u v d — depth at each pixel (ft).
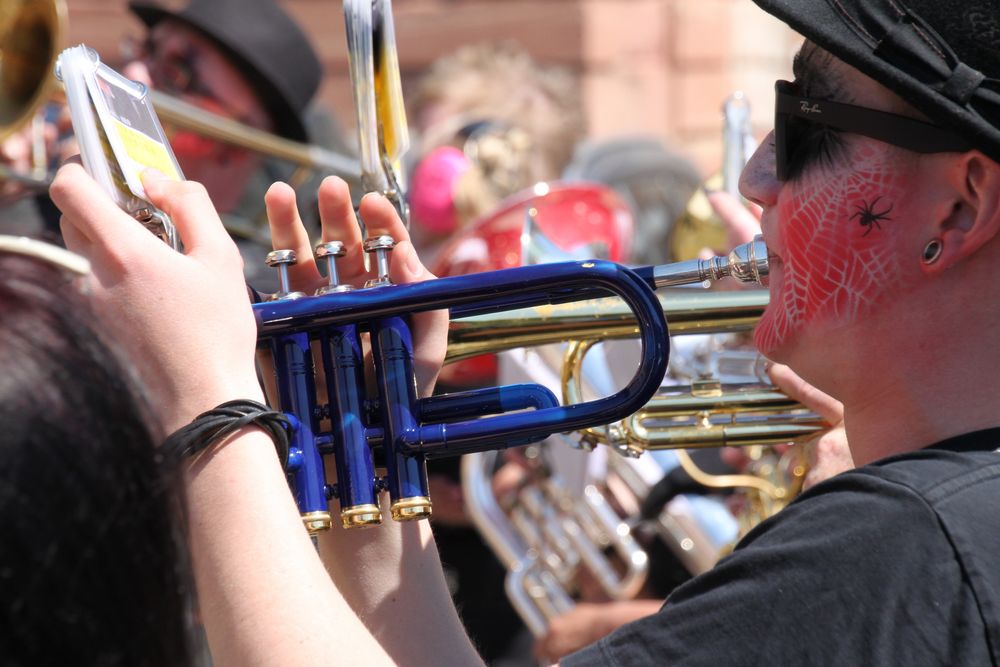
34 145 25.54
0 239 6.48
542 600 23.54
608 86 57.06
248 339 9.41
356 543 10.88
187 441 8.75
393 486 10.45
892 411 9.80
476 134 30.30
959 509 8.54
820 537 8.75
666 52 57.36
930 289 9.60
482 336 12.54
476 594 25.50
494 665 25.34
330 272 10.57
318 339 10.70
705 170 55.93
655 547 23.09
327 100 57.47
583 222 23.63
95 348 6.34
